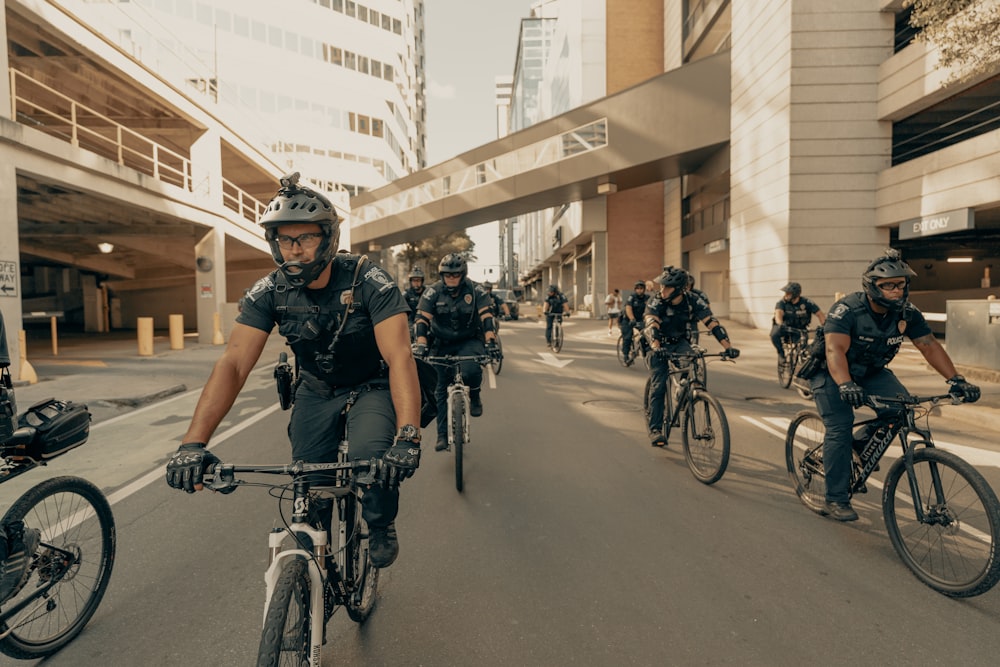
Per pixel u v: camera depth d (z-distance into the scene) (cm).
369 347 245
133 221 1969
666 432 596
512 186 3294
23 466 260
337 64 4734
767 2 2083
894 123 1981
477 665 254
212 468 196
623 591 317
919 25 1068
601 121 2919
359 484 204
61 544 273
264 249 2561
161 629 284
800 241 1947
